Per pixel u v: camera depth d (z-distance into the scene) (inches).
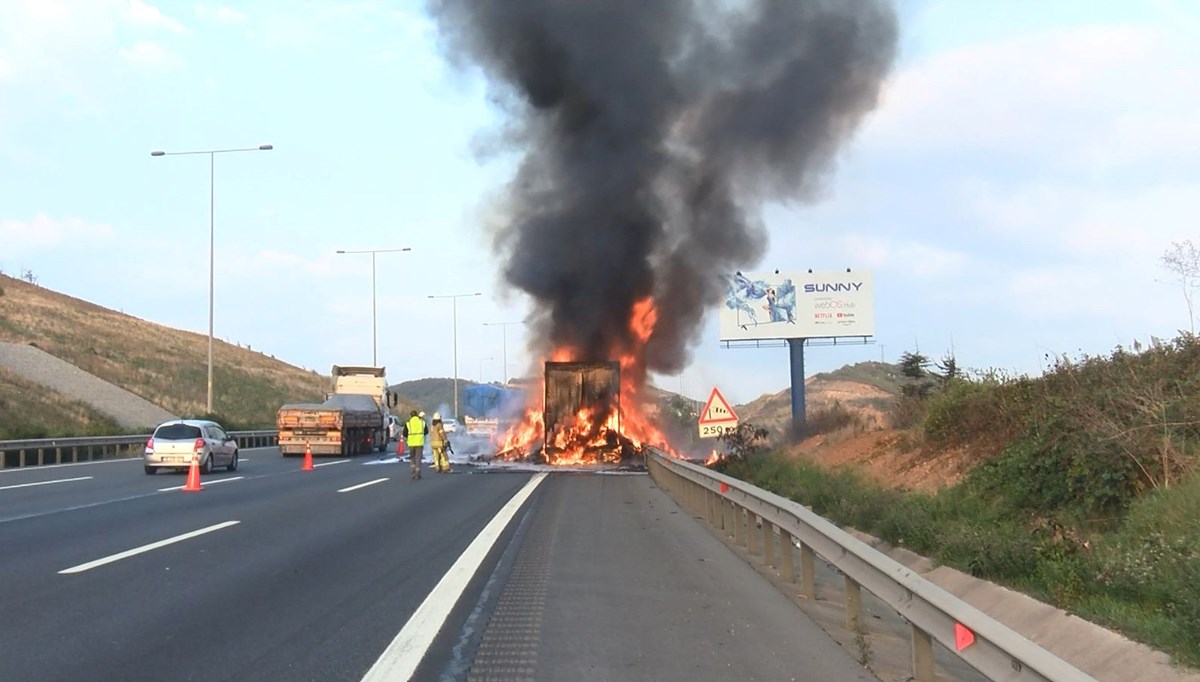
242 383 3641.7
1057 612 341.4
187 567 477.4
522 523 693.3
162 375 3302.2
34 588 418.3
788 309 1823.3
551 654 321.4
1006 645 205.9
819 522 381.4
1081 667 300.2
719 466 1111.0
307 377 4626.0
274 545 559.2
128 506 776.3
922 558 477.7
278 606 388.8
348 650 320.2
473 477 1185.4
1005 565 405.4
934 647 355.3
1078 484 466.6
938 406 749.9
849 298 1827.0
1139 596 335.3
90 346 3294.8
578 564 507.8
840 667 307.7
